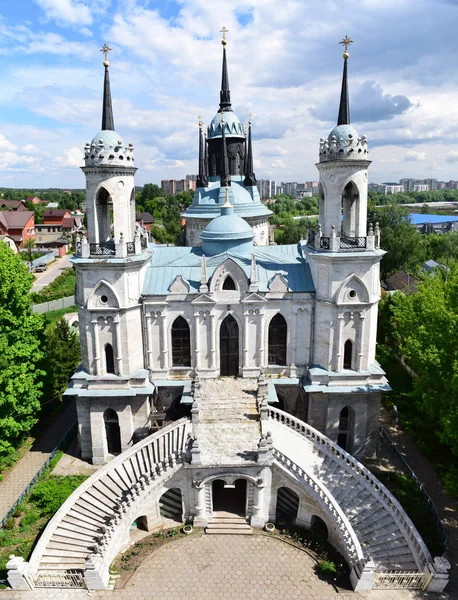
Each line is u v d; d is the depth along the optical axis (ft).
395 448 167.12
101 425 161.89
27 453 172.04
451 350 143.54
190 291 160.25
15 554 125.39
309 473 134.21
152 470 132.36
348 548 119.44
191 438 140.15
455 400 133.90
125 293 154.71
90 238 158.51
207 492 134.82
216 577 119.65
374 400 160.35
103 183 153.79
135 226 166.71
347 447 167.02
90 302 155.22
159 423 161.89
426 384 149.59
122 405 160.15
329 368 160.56
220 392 160.04
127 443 163.32
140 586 116.98
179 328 164.25
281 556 126.00
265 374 166.71
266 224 240.12
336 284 153.89
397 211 396.57
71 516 131.34
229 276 159.53
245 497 143.43
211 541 131.44
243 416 149.89
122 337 158.30
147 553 127.24
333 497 127.44
